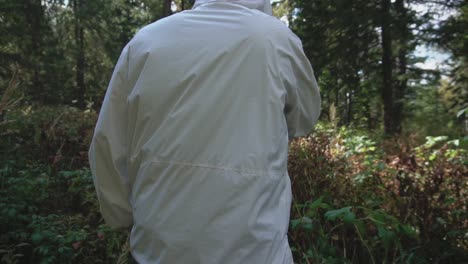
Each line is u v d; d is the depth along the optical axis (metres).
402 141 5.80
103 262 3.10
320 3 12.53
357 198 3.02
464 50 11.49
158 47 1.25
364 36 12.51
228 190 1.12
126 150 1.32
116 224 1.40
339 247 2.83
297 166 3.31
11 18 10.92
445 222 2.77
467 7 11.24
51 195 3.99
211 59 1.20
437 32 11.27
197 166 1.13
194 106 1.17
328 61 12.81
